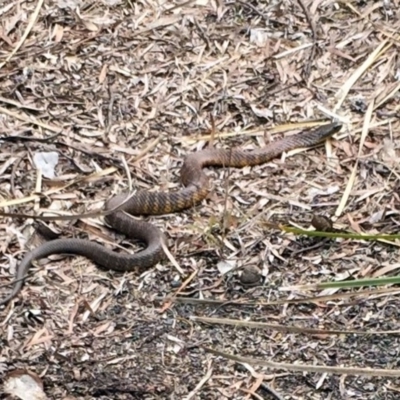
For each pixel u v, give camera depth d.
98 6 13.52
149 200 10.84
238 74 12.77
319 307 9.39
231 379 8.61
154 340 9.02
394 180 11.22
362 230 10.44
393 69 12.82
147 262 9.95
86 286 9.73
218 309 9.44
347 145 11.84
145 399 8.38
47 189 11.02
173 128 12.01
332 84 12.68
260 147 11.79
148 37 13.13
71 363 8.77
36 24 13.23
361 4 13.71
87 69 12.68
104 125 11.95
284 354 8.84
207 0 13.70
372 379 8.56
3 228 10.45
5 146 11.56
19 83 12.41
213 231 10.44
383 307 9.36
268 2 13.72
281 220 10.62
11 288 9.66
